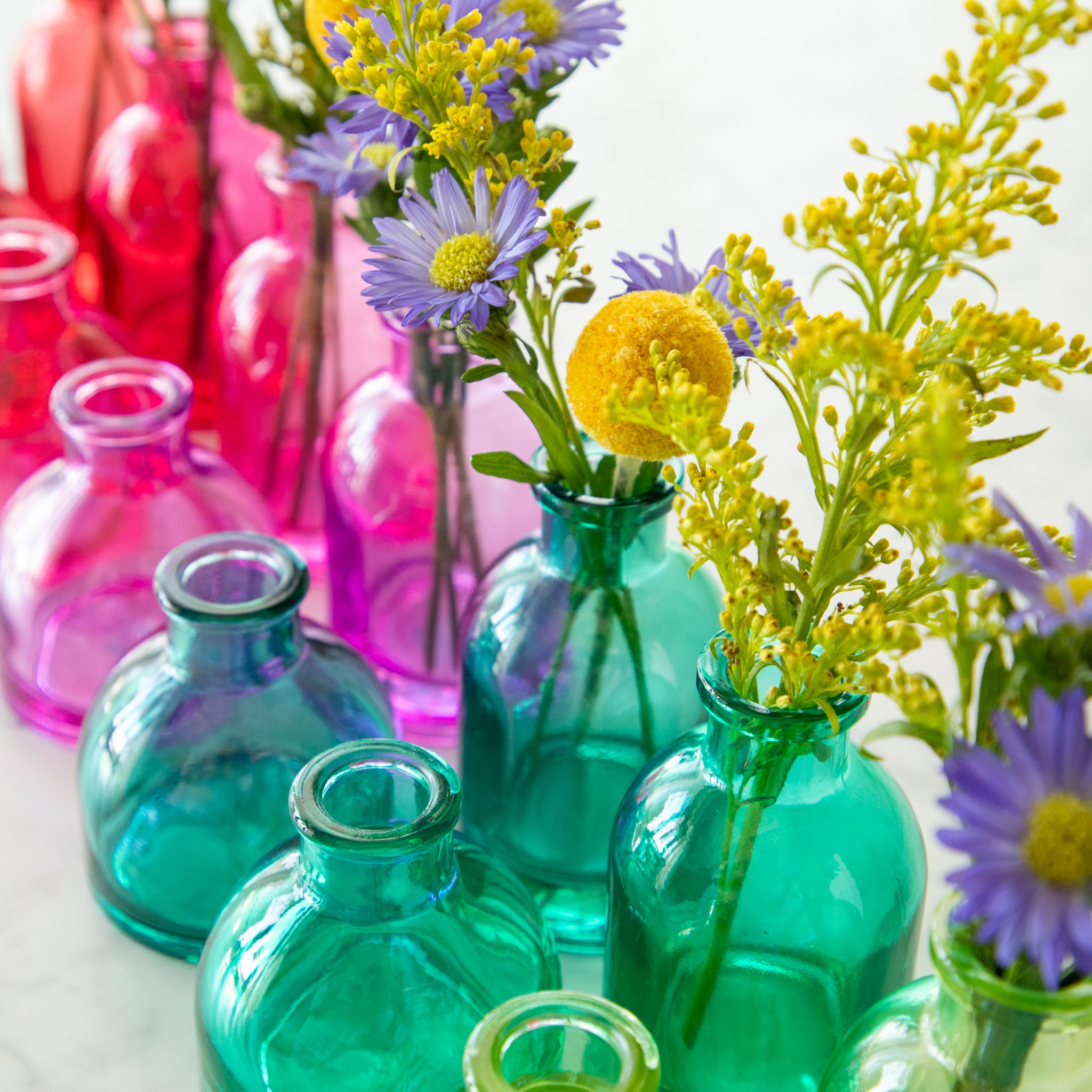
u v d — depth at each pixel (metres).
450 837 0.55
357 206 0.88
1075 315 1.28
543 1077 0.45
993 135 1.54
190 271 1.08
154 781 0.70
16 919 0.77
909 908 0.56
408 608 0.84
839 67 1.71
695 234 1.36
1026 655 0.38
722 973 0.54
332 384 0.96
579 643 0.66
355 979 0.54
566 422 0.61
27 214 1.09
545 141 0.56
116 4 1.12
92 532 0.85
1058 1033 0.42
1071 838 0.34
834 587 0.48
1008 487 1.10
